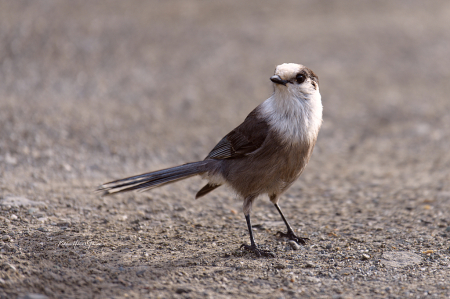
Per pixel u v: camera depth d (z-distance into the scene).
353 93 22.33
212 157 8.52
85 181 11.43
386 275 6.90
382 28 33.97
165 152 14.62
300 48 29.14
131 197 10.60
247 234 8.85
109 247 7.73
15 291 5.76
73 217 9.03
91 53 24.75
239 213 10.24
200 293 6.17
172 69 24.50
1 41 23.91
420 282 6.64
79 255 7.26
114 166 12.91
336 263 7.37
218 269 7.04
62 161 12.53
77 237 8.03
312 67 25.94
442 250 7.86
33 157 12.39
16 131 13.82
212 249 7.95
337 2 41.06
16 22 27.25
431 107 20.09
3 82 19.22
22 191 10.05
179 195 11.32
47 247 7.47
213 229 9.08
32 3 32.41
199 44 28.92
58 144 13.62
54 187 10.65
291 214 10.23
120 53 25.59
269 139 7.83
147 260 7.27
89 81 21.09
